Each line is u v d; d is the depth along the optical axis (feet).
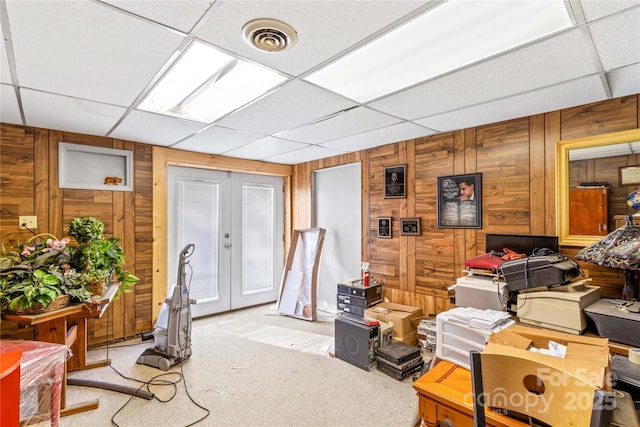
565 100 7.28
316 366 9.19
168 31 4.64
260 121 8.86
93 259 7.94
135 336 11.16
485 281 7.59
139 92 6.79
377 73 6.05
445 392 4.14
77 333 8.69
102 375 8.59
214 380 8.38
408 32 4.75
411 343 10.17
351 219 13.44
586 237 7.42
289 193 16.07
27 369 5.02
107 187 10.56
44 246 7.70
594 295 6.53
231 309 14.39
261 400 7.47
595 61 5.51
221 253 14.07
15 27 4.44
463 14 4.34
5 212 8.87
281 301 14.16
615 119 7.11
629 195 6.91
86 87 6.51
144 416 6.84
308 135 10.36
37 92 6.75
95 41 4.86
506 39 4.92
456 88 6.68
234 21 4.42
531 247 8.00
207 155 13.12
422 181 10.67
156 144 11.51
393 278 11.53
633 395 4.01
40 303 6.43
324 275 14.61
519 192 8.52
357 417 6.86
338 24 4.52
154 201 11.58
